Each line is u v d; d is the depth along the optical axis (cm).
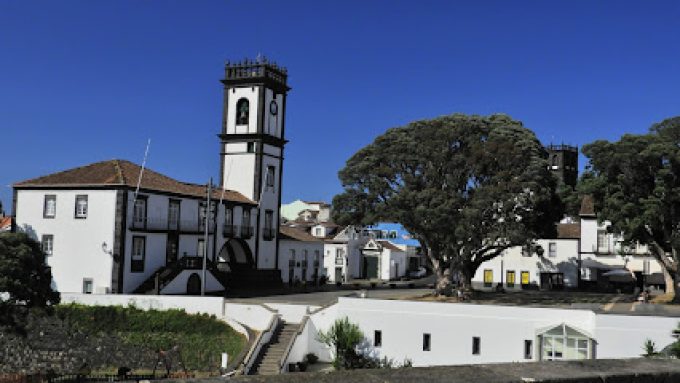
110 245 5081
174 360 4175
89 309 4319
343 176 5491
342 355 3766
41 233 5309
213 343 4222
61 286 5209
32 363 4091
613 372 754
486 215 5084
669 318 3319
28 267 3994
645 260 6431
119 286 5034
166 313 4375
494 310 3750
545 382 696
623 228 4544
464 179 5275
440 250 5428
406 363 3750
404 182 5388
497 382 668
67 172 5494
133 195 5191
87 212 5197
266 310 4272
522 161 5097
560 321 3619
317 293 6194
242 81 6912
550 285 7019
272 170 7038
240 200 6531
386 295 5672
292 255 7450
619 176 4588
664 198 4456
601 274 6519
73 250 5203
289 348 3816
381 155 5391
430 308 3875
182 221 5681
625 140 4556
